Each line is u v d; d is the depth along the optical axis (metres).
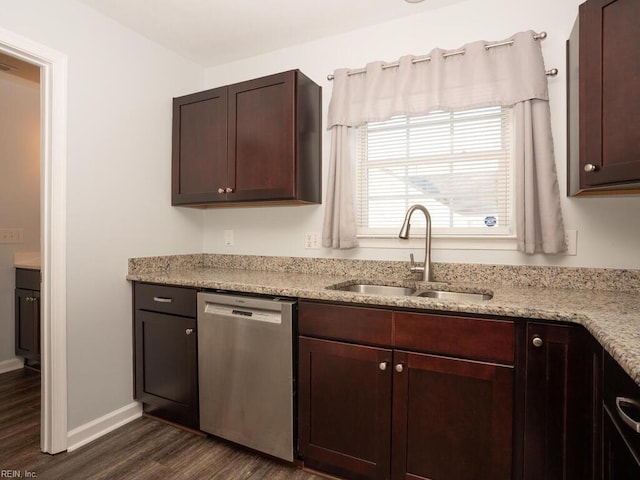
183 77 2.57
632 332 0.96
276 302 1.71
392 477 1.50
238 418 1.83
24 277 2.90
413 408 1.45
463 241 1.95
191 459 1.80
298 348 1.69
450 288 1.81
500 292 1.62
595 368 1.15
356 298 1.53
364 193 2.22
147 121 2.32
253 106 2.12
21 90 3.08
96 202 2.02
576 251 1.72
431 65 1.92
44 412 1.84
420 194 2.08
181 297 2.02
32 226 3.13
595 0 1.37
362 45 2.19
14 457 1.80
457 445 1.39
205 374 1.93
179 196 2.43
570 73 1.68
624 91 1.27
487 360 1.33
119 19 2.09
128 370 2.20
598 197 1.68
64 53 1.86
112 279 2.11
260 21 2.12
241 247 2.60
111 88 2.10
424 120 2.06
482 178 1.94
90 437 1.97
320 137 2.29
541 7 1.79
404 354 1.46
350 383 1.57
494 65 1.81
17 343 2.95
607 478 1.02
